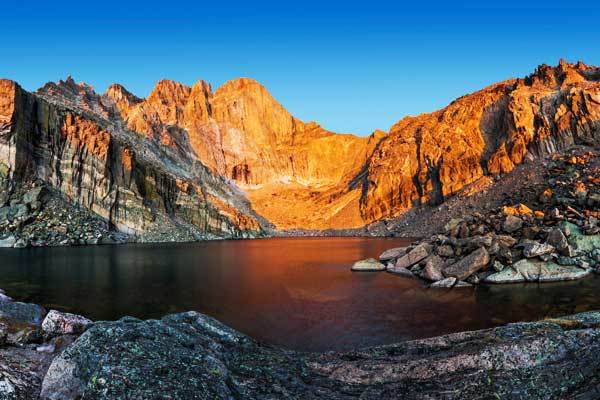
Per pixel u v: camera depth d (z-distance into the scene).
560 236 33.78
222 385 8.80
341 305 26.31
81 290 30.02
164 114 183.12
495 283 31.81
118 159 87.69
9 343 11.68
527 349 11.56
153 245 74.31
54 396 8.54
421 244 41.84
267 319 22.88
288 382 11.66
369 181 137.88
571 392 9.05
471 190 97.12
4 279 34.03
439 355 13.52
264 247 74.56
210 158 178.25
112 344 9.14
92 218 78.25
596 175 60.97
